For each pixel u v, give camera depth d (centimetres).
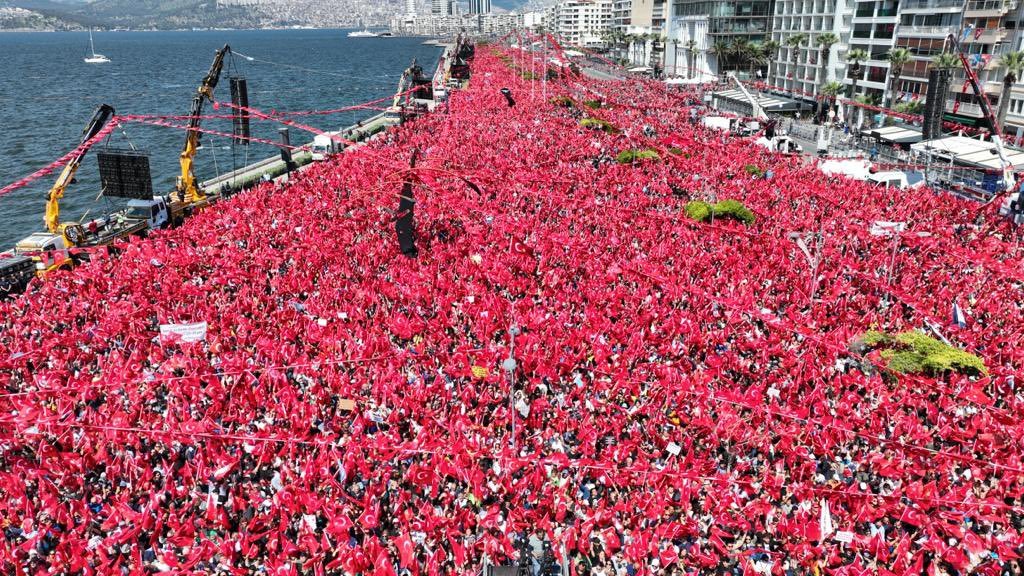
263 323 4234
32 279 5116
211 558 2662
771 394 3534
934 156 8238
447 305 4478
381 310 4359
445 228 5984
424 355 3816
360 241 5628
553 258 5331
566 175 7812
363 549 2545
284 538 2647
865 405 3469
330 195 6900
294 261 5184
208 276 5081
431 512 2741
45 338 4019
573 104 12912
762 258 5388
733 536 2770
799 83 14912
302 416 3294
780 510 2870
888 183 7638
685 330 4147
